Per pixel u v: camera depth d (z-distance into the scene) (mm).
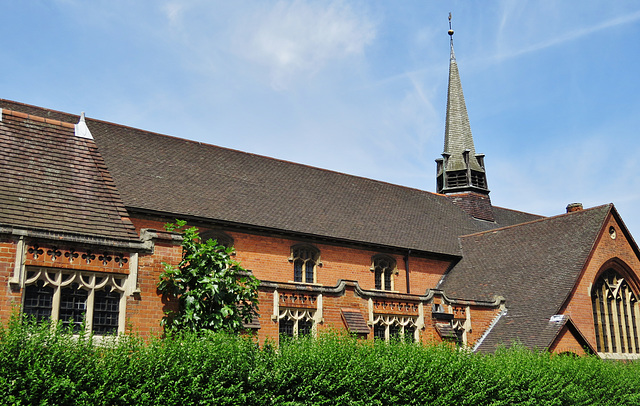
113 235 15648
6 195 14781
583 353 26266
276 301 22344
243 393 12555
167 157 30656
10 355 10078
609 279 30781
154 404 11211
